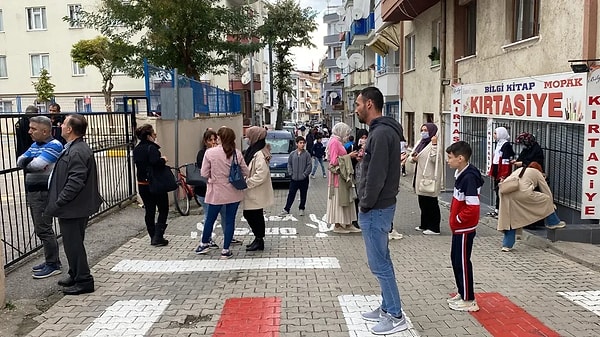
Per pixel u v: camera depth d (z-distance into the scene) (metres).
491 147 12.03
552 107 9.01
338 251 7.93
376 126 4.56
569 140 8.98
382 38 25.23
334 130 9.20
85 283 5.91
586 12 8.23
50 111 9.86
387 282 4.69
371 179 4.45
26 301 5.59
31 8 35.34
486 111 12.33
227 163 7.35
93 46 29.27
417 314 5.22
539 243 8.11
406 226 10.20
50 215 5.65
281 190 16.48
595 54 8.20
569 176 9.00
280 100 40.62
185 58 20.17
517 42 10.90
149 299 5.74
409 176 20.08
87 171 5.67
